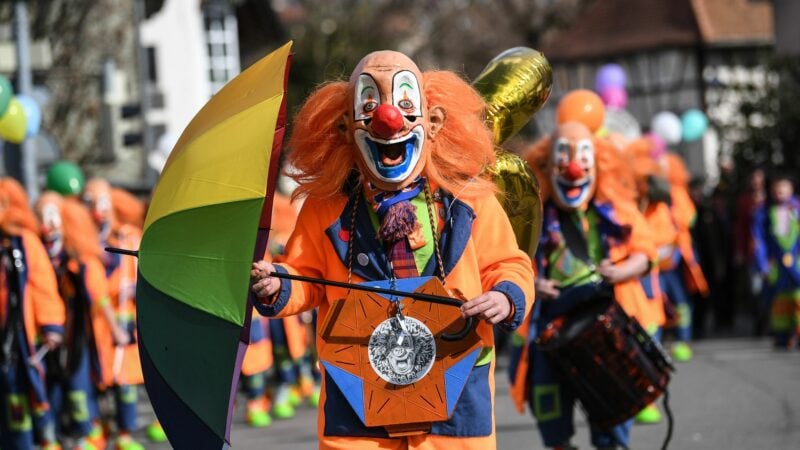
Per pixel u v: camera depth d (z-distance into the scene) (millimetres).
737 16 48406
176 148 6523
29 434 11766
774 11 34781
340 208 6680
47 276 11672
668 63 48500
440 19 59688
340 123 6746
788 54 29031
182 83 36219
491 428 6516
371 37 54125
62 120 27500
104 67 21672
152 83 34219
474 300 6309
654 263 10250
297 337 15750
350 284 6336
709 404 14414
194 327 6195
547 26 60000
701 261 24422
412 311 6438
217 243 6145
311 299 6656
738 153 28156
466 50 60125
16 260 11617
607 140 10492
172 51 36188
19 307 11617
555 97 50688
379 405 6410
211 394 6176
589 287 10031
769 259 20469
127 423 13258
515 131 8242
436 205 6652
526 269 6652
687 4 48781
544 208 10273
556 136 10297
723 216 25062
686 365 18500
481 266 6668
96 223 13945
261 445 13461
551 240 10133
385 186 6637
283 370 15953
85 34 27938
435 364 6410
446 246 6555
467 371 6422
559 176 10211
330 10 52938
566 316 9984
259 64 6488
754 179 22797
